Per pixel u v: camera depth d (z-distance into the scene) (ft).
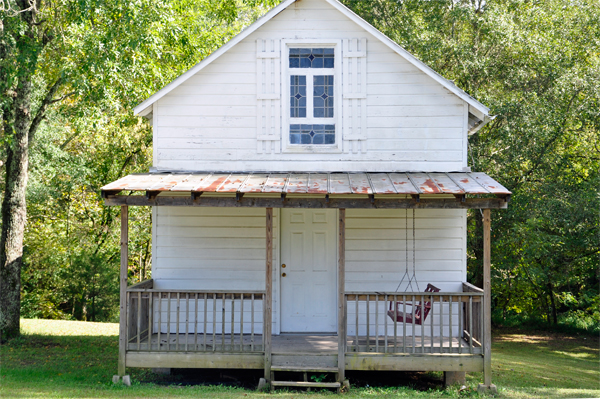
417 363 29.78
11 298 46.14
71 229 77.92
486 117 35.22
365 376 34.73
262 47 35.22
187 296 30.42
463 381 32.24
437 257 34.91
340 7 34.71
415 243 34.99
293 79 35.53
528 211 56.70
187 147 35.27
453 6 65.57
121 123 58.95
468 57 59.67
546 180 57.77
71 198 77.25
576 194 54.65
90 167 75.56
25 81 45.93
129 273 89.15
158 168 35.12
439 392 29.96
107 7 40.34
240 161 35.17
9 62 41.09
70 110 52.16
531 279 63.77
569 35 60.03
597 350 55.83
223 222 35.40
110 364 37.27
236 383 32.01
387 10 68.23
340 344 29.63
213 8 64.75
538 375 39.63
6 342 44.19
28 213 74.18
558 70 56.54
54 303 77.61
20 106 46.03
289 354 30.14
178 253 35.27
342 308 29.76
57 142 68.44
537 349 55.77
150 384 30.50
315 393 28.96
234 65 35.32
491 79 61.46
